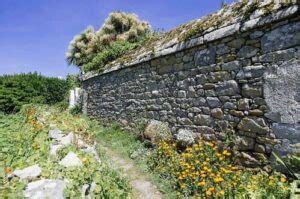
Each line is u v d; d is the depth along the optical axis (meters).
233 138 4.54
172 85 6.25
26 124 6.61
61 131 5.45
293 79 3.56
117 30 19.47
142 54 7.56
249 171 4.19
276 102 3.79
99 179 3.43
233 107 4.54
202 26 5.22
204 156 4.71
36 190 2.93
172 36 6.45
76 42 20.66
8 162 3.89
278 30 3.75
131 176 5.20
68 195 2.87
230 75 4.60
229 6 4.89
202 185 4.08
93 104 11.90
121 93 9.02
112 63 9.85
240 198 3.54
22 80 13.20
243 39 4.33
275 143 3.81
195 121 5.48
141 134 7.24
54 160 3.98
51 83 16.08
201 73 5.30
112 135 8.43
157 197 4.32
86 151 4.72
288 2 3.56
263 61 3.99
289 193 3.28
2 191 2.80
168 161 5.28
